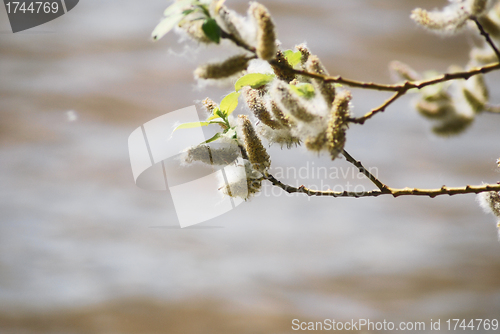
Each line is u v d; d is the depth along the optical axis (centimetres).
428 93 488
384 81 2495
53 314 1168
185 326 1141
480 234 1612
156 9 3556
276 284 1341
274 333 1130
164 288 1284
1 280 1269
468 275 1378
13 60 2778
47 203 1650
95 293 1259
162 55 2934
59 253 1400
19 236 1484
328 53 2809
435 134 500
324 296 1280
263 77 325
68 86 2542
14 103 2344
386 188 330
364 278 1360
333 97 321
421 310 1228
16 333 1097
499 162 335
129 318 1186
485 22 334
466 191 329
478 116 494
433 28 324
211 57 320
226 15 319
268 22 318
